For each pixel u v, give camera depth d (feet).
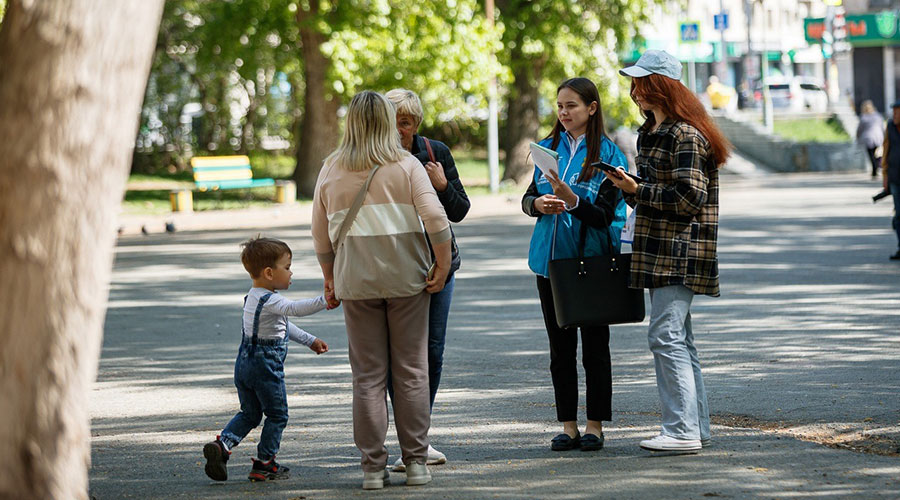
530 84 210.38
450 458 36.42
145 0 17.81
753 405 42.80
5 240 17.44
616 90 205.98
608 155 37.01
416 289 32.78
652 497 30.55
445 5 176.35
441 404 45.60
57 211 17.47
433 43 174.60
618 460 35.19
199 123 250.16
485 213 160.86
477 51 177.47
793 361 52.16
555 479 32.99
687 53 352.28
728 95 310.65
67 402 18.15
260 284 34.55
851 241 106.22
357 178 32.71
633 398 45.50
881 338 57.47
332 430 41.81
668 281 35.09
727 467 33.58
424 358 33.45
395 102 35.37
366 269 32.45
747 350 55.57
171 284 91.66
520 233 127.44
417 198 32.63
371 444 32.89
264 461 34.22
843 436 37.50
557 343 37.42
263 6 187.73
